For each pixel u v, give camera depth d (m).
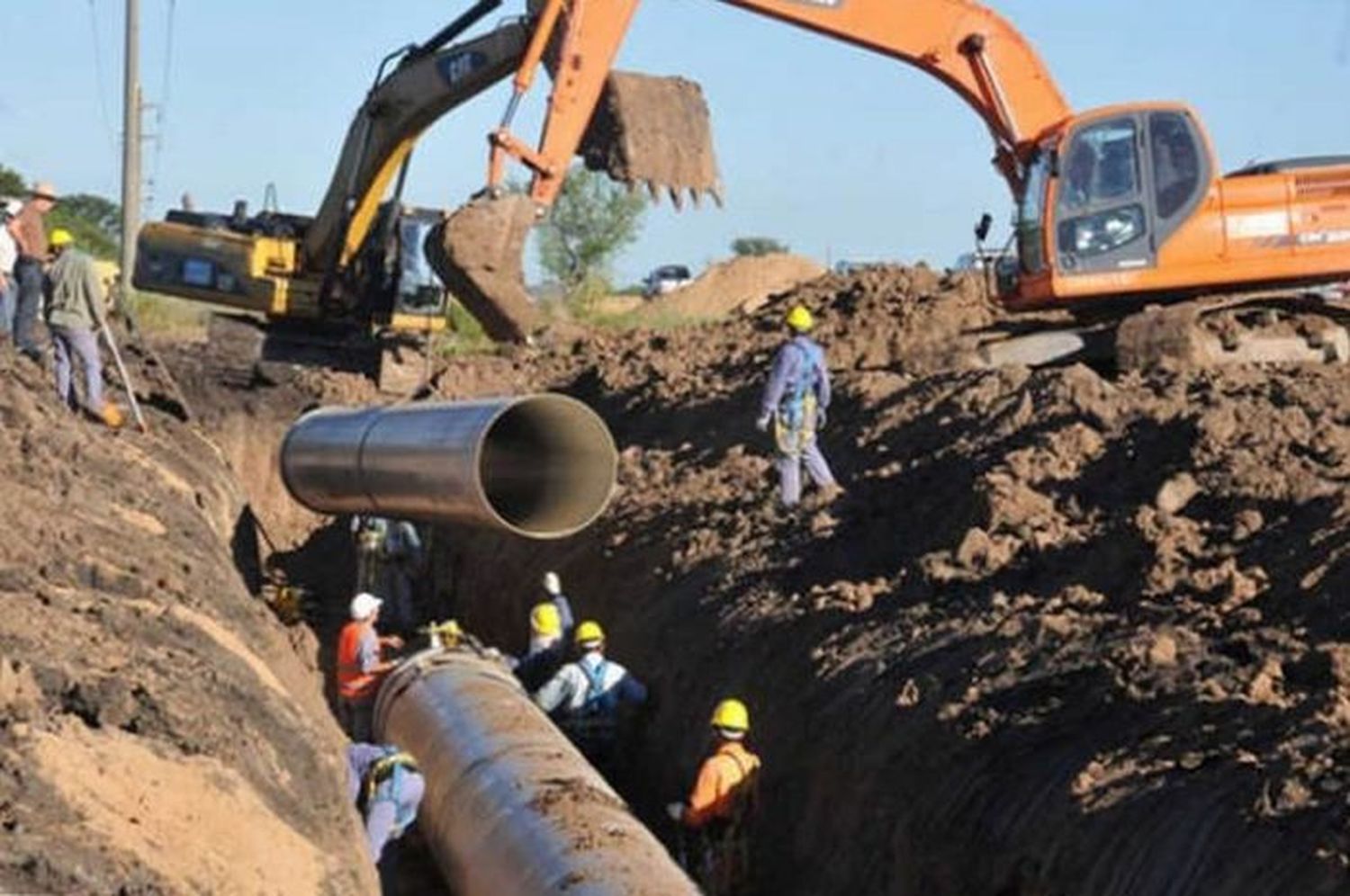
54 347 17.25
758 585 13.38
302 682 12.52
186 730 7.34
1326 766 7.47
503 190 19.56
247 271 24.89
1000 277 18.64
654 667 13.62
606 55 19.22
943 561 11.99
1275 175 17.72
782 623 12.30
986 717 9.48
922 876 9.02
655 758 12.84
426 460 13.20
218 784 7.02
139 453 15.88
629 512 16.73
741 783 10.74
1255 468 11.65
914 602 11.73
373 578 18.67
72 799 6.07
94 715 7.13
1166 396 14.19
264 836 6.91
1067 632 10.16
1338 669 8.40
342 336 25.55
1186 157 17.55
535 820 9.66
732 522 15.02
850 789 10.13
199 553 12.76
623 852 9.13
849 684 10.89
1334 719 7.87
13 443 11.96
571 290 45.69
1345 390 13.89
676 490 16.89
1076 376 14.69
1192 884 7.37
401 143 24.05
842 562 13.15
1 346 17.19
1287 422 12.56
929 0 18.31
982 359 18.33
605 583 15.88
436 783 11.10
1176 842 7.60
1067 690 9.48
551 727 11.65
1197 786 7.84
